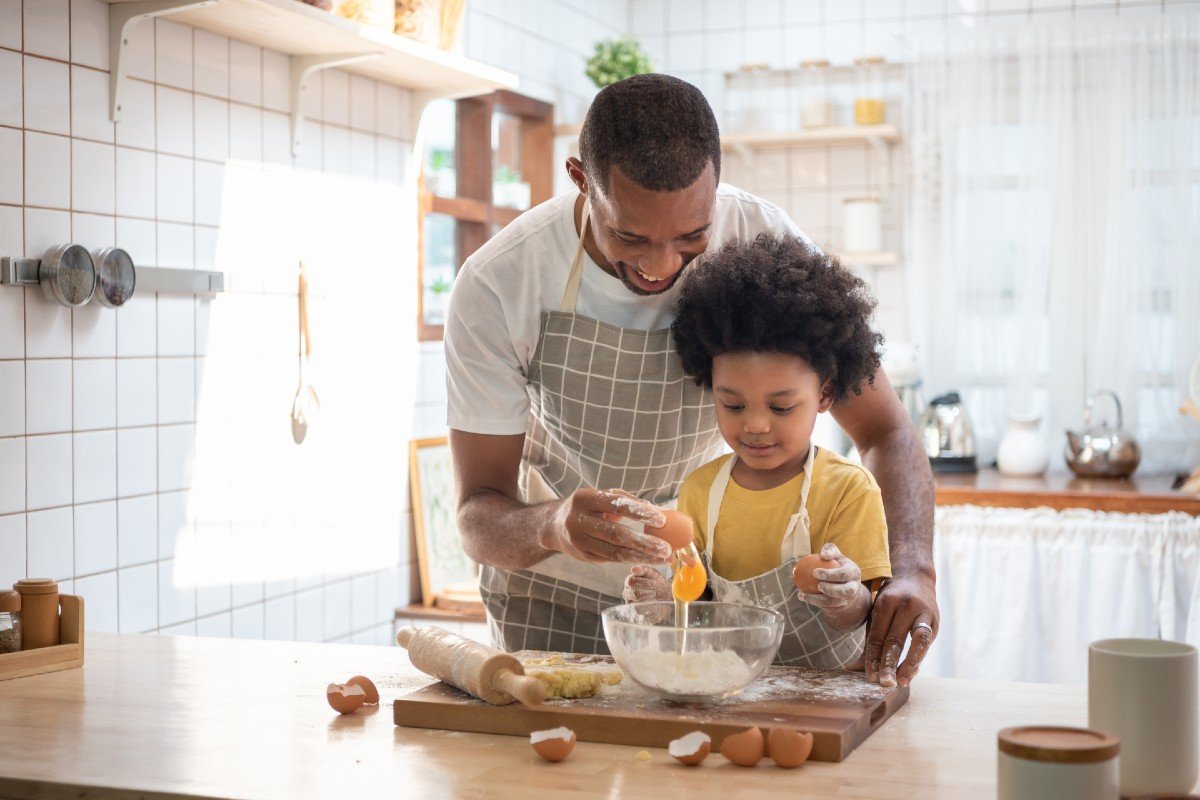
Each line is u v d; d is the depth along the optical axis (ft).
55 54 7.26
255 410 9.14
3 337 6.99
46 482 7.30
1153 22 14.03
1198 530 11.37
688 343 5.06
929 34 14.79
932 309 14.99
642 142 4.26
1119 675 3.52
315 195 9.71
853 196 15.74
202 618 8.67
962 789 3.67
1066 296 14.46
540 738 3.92
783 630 4.46
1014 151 14.65
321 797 3.62
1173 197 14.06
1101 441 13.21
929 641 4.60
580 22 14.84
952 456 13.76
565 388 5.43
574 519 4.46
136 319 7.97
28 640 5.29
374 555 10.73
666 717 4.10
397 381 10.98
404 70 9.98
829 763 3.93
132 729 4.35
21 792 3.83
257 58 8.98
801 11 15.79
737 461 5.25
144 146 7.97
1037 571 11.76
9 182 6.99
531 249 5.30
